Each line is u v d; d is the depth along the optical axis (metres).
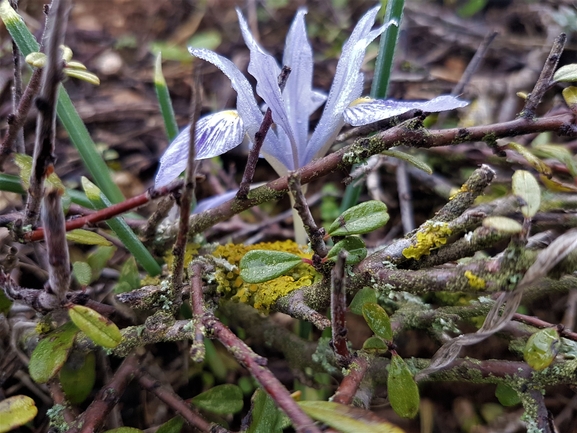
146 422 0.10
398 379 0.07
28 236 0.07
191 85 0.17
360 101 0.09
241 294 0.09
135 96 0.17
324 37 0.19
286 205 0.15
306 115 0.10
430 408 0.10
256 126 0.09
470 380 0.08
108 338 0.07
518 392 0.08
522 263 0.06
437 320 0.09
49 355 0.07
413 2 0.20
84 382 0.09
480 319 0.10
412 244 0.07
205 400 0.08
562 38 0.08
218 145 0.08
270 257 0.07
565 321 0.11
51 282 0.07
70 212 0.09
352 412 0.05
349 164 0.08
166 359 0.11
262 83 0.08
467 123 0.15
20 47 0.08
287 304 0.09
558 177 0.11
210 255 0.09
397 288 0.07
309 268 0.09
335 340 0.07
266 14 0.20
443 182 0.14
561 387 0.11
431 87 0.16
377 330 0.07
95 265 0.10
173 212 0.11
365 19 0.09
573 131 0.08
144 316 0.10
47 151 0.06
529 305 0.12
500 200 0.09
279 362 0.11
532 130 0.08
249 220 0.15
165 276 0.10
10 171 0.13
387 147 0.08
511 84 0.16
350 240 0.07
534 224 0.09
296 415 0.05
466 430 0.10
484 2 0.19
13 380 0.10
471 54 0.18
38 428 0.10
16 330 0.09
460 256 0.07
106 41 0.19
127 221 0.10
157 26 0.20
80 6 0.20
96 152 0.10
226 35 0.19
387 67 0.10
